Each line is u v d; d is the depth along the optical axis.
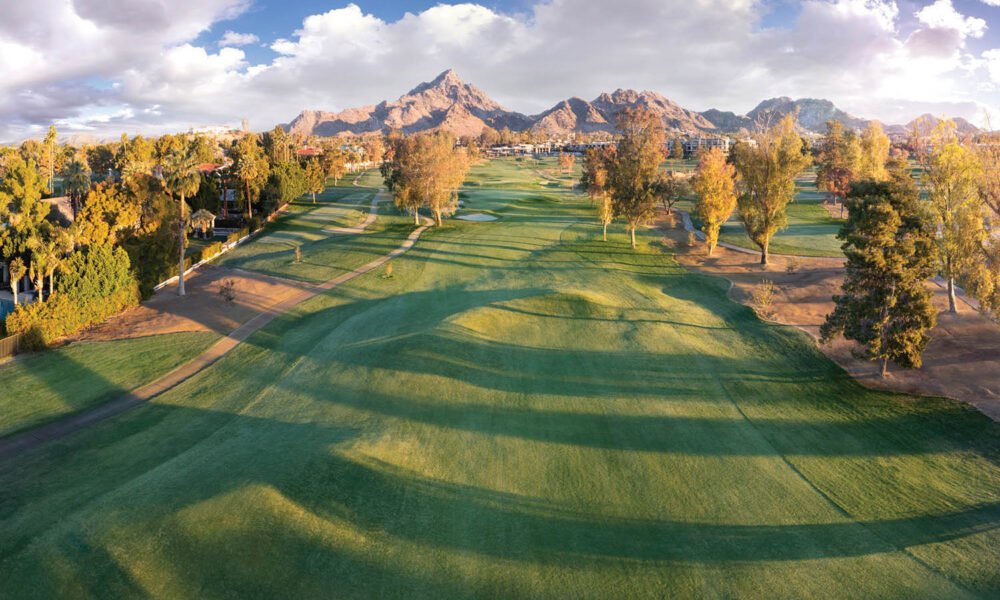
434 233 84.19
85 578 14.62
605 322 41.19
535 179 173.25
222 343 43.44
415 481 20.47
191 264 66.38
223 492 18.38
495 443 24.06
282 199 103.12
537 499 20.09
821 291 48.06
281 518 17.12
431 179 87.75
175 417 30.59
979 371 31.12
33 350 41.84
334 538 16.69
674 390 30.28
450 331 36.84
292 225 94.00
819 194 116.06
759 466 23.16
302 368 35.91
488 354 33.97
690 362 34.06
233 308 52.03
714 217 64.19
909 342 30.31
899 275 29.56
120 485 21.75
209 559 15.31
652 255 67.69
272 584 14.73
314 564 15.59
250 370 37.41
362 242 78.12
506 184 153.00
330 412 27.97
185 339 44.25
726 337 39.41
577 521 18.91
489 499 19.88
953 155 35.66
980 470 23.08
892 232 29.89
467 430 25.16
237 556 15.48
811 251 64.25
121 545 15.75
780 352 36.34
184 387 35.38
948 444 25.16
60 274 47.84
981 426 26.17
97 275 47.72
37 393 34.81
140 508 17.66
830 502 20.81
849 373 32.91
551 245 74.62
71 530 16.77
